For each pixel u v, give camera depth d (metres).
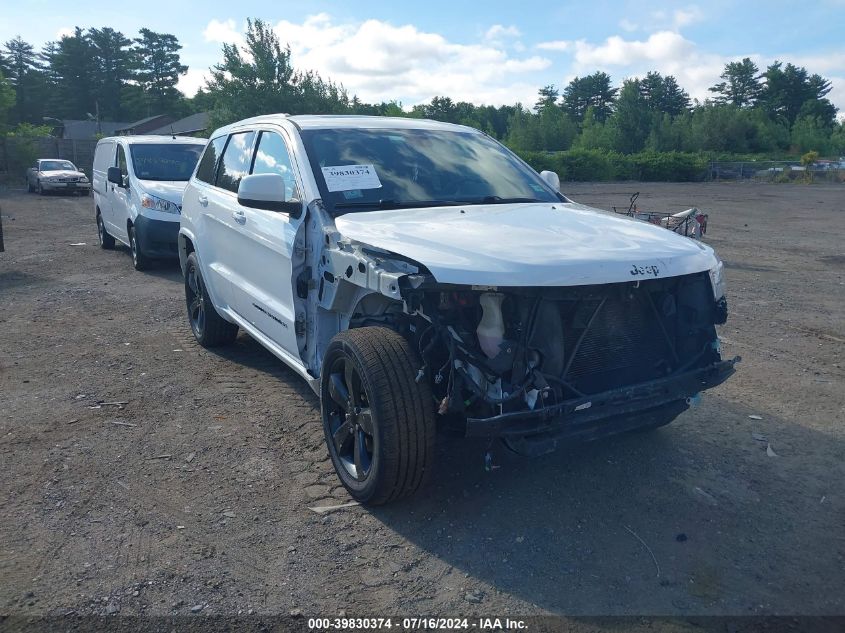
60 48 107.38
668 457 4.48
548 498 3.96
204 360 6.48
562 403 3.38
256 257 5.13
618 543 3.54
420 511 3.84
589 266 3.49
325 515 3.81
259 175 4.41
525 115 80.81
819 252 13.88
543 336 3.50
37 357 6.56
